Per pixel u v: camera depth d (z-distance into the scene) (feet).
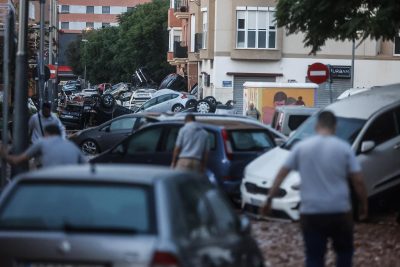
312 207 43.19
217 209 38.50
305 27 102.01
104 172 34.68
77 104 229.66
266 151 85.66
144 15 461.37
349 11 97.76
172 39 381.19
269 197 45.06
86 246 31.53
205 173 78.13
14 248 32.35
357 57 262.67
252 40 263.49
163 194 32.76
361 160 76.43
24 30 70.18
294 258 58.34
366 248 63.62
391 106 79.36
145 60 441.27
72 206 32.94
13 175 71.31
